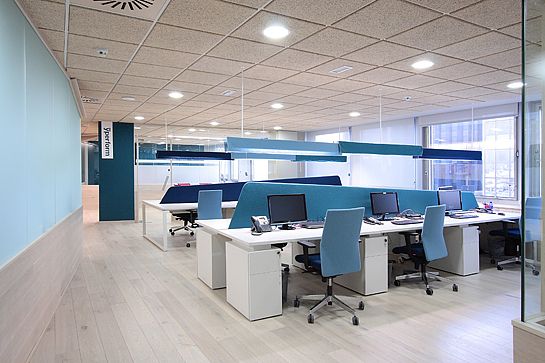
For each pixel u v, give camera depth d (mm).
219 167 13266
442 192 5250
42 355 2658
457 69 4375
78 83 4977
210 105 6723
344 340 2881
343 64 4168
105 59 3916
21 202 2543
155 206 6582
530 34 1624
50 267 3311
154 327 3137
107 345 2812
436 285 4289
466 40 3410
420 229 4184
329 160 6703
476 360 2551
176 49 3629
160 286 4277
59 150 3975
